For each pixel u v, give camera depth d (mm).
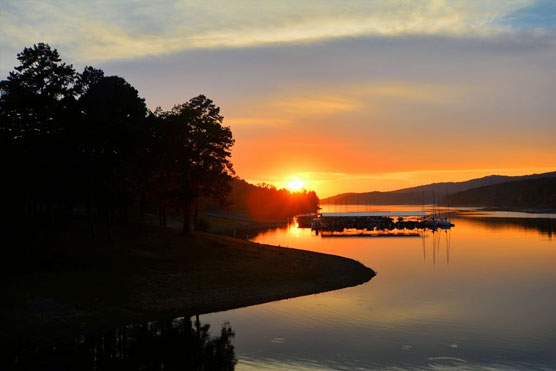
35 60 50688
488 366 26984
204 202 72062
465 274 60250
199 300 43375
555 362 27609
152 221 100438
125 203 68500
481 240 109938
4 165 47312
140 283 44812
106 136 52594
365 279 56031
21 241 49750
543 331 34031
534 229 143500
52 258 47219
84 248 52031
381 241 113500
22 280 40844
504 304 42781
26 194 55844
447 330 34500
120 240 58438
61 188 51938
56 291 39656
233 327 36031
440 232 141125
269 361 28281
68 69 52062
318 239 120938
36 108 48906
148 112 68562
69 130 51594
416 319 37656
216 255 60062
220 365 27641
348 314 39438
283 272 55625
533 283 53562
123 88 57906
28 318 34656
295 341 32188
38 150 48188
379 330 34594
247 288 47906
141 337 33750
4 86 48594
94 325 35812
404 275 59375
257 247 72188
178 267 51938
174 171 65688
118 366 27891
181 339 33094
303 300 45000
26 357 29406
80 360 29078
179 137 65125
